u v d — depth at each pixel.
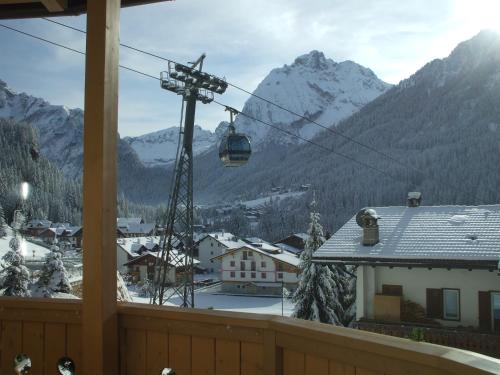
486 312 14.48
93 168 2.66
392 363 1.75
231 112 16.86
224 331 2.40
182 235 19.19
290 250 78.19
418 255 15.27
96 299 2.62
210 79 18.12
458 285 14.85
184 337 2.54
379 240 16.83
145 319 2.66
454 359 1.53
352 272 20.91
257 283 59.22
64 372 2.80
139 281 62.84
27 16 3.60
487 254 14.71
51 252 22.53
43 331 2.85
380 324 14.93
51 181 112.88
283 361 2.23
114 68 2.76
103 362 2.59
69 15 3.51
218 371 2.43
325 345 2.01
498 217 17.22
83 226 2.66
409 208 19.34
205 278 70.88
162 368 2.60
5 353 2.92
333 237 17.73
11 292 22.56
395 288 15.55
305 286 21.19
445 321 14.86
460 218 17.58
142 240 75.81
